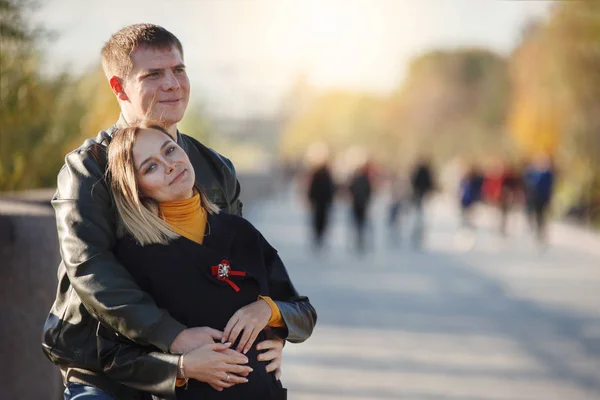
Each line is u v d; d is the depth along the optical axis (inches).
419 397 329.7
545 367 386.6
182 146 153.1
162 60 146.1
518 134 1788.9
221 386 133.0
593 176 1473.9
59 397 207.9
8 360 195.5
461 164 1642.5
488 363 394.0
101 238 134.0
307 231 1219.2
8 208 211.0
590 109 1493.6
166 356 131.0
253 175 1926.7
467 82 3902.6
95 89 482.0
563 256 925.8
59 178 139.8
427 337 455.2
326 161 933.2
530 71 1689.2
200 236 138.3
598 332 475.2
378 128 4847.4
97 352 138.7
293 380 356.5
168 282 133.4
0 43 304.8
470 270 786.8
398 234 1126.4
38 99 336.2
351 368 380.2
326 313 533.3
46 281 201.3
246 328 135.1
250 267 140.2
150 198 136.8
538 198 1026.7
